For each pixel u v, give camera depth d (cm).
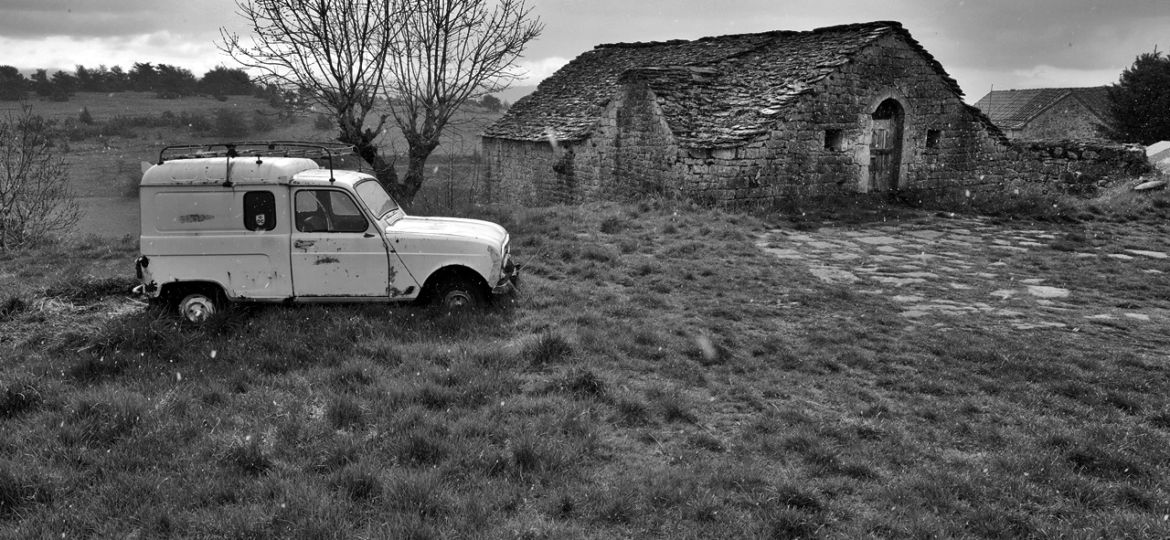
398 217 827
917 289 998
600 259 1074
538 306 827
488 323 753
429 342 697
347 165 1598
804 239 1338
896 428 567
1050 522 446
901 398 631
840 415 591
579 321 777
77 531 411
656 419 567
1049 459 518
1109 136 4050
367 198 778
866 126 1794
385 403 568
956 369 693
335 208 759
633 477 476
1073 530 431
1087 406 622
